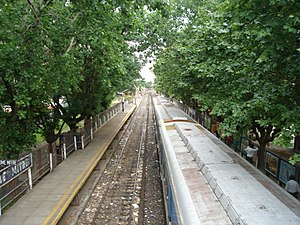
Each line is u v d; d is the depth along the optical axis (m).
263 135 11.30
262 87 6.55
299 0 4.51
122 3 9.63
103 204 10.55
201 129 11.85
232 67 8.52
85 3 8.87
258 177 5.73
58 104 16.34
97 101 18.62
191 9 16.92
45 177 11.01
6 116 10.16
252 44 6.00
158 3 10.09
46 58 9.14
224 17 6.11
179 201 5.32
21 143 11.10
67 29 9.52
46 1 9.39
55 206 8.28
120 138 22.97
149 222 9.13
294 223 3.79
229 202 4.45
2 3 8.42
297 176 9.65
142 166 15.45
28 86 8.59
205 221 4.15
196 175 6.22
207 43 9.88
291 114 5.37
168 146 9.44
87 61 15.00
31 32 8.72
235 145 15.95
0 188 8.20
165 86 26.14
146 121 34.81
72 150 15.78
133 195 11.30
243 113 7.09
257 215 4.00
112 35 10.93
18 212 7.88
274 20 4.74
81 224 9.00
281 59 5.41
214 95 10.55
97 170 14.29
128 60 18.22
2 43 8.76
